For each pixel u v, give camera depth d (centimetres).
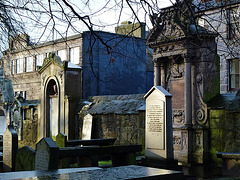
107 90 2845
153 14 726
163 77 1916
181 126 1769
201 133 1689
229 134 1596
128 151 1547
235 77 2217
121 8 686
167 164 1427
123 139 2091
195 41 1727
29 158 1331
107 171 668
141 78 3116
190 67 1755
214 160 1664
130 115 2061
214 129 1672
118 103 2217
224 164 1213
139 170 681
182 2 705
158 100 1484
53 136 2656
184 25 1719
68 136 2436
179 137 1775
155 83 1912
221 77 2264
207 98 1728
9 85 3175
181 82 1831
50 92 2736
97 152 1452
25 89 3491
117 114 2130
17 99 2953
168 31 1795
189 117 1745
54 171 756
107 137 2194
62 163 1639
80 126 2412
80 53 2777
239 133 1552
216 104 1678
